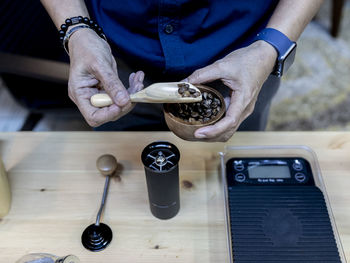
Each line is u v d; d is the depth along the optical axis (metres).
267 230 0.69
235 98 0.69
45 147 0.88
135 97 0.66
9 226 0.75
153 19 0.81
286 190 0.75
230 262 0.67
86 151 0.87
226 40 0.82
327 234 0.69
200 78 0.70
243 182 0.78
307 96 1.87
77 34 0.77
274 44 0.74
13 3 1.16
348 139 0.86
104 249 0.71
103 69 0.70
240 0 0.76
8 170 0.83
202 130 0.62
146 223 0.75
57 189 0.80
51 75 1.01
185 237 0.72
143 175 0.82
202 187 0.80
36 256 0.65
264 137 0.88
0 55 1.03
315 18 2.21
